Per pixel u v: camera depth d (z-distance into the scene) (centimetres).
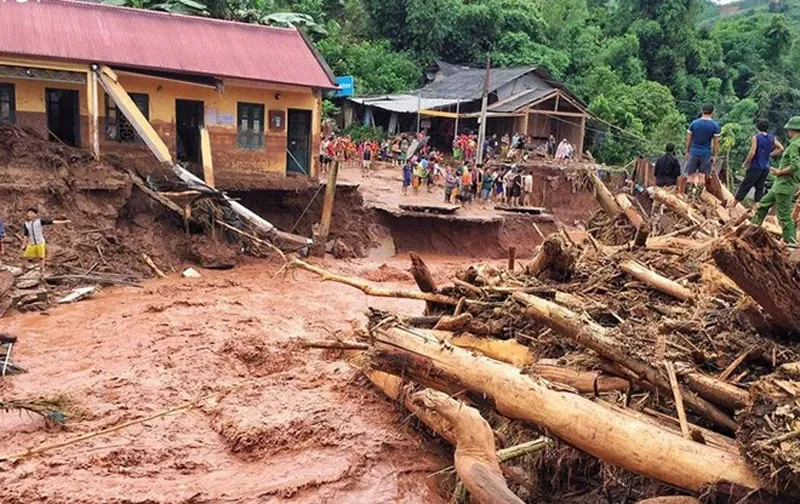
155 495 937
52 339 1527
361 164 3809
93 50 2283
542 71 4359
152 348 1470
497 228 2902
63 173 2109
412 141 4062
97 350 1457
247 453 1062
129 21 2491
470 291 1166
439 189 3406
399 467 1041
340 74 4916
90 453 1034
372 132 4388
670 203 1387
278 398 1230
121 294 1909
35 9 2345
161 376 1316
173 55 2428
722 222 1335
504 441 921
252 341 1516
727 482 657
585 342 845
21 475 968
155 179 2300
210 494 949
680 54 5734
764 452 627
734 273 770
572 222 3203
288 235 2392
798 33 7212
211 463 1036
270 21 3881
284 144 2641
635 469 719
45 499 915
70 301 1805
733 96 5538
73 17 2388
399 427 1137
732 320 886
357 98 4594
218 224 2339
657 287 1041
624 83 5284
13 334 1527
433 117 4531
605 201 1508
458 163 3831
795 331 805
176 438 1095
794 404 642
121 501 916
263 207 2655
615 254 1193
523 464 909
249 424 1119
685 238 1264
